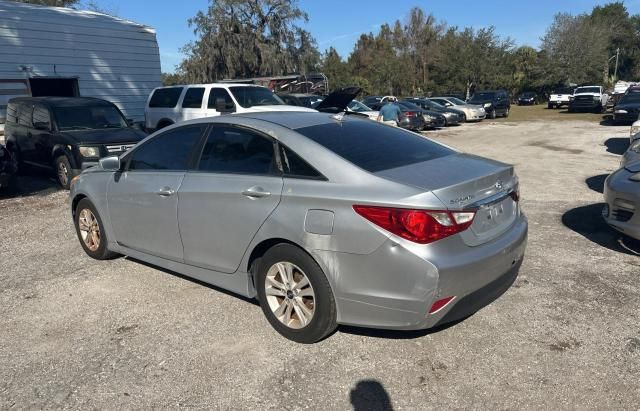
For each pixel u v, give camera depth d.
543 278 4.41
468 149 15.05
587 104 32.12
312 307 3.28
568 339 3.38
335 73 57.00
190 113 12.66
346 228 3.00
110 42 16.05
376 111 20.44
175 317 3.85
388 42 65.62
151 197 4.21
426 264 2.82
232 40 37.53
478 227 3.10
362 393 2.87
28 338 3.61
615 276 4.42
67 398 2.90
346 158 3.26
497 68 49.16
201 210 3.79
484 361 3.14
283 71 38.41
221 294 4.24
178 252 4.11
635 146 7.32
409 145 3.80
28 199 8.48
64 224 6.71
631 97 23.09
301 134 3.49
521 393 2.82
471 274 2.96
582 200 7.41
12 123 10.61
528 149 14.64
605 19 85.56
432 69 57.66
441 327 3.56
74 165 8.87
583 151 13.88
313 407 2.77
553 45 53.88
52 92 15.05
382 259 2.91
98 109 10.16
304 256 3.21
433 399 2.80
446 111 25.12
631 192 4.79
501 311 3.79
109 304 4.12
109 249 4.95
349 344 3.38
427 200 2.85
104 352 3.38
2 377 3.13
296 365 3.15
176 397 2.88
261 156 3.56
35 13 14.14
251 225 3.46
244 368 3.14
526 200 7.52
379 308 3.00
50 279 4.70
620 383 2.89
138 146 4.50
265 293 3.52
